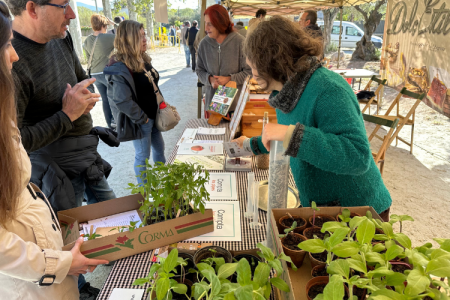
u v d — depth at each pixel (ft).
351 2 19.58
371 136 12.07
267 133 3.33
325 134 3.12
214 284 1.99
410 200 10.11
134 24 7.73
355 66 33.01
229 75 9.87
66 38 5.66
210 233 4.09
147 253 3.73
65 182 5.31
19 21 4.44
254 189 4.13
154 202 3.67
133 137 8.52
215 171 5.83
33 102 4.82
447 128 16.49
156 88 8.74
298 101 3.52
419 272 1.94
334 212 3.51
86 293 5.73
